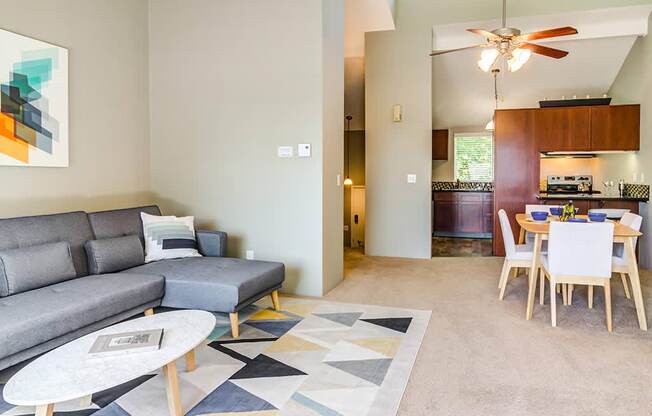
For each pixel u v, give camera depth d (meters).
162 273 3.24
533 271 3.45
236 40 4.19
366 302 3.86
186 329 2.16
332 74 4.22
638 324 3.27
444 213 8.60
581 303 3.82
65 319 2.38
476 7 5.77
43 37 3.37
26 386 1.63
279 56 4.05
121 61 4.15
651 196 5.25
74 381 1.67
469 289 4.32
